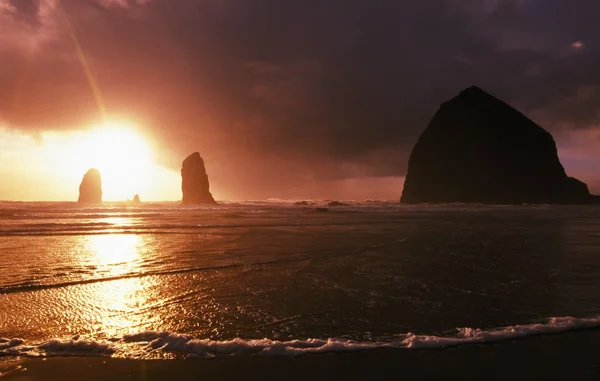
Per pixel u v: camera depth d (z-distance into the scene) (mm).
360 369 4758
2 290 8336
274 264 11281
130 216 35625
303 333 5957
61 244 15508
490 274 9953
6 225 24062
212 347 5379
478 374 4625
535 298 7789
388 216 36625
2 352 5195
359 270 10453
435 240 16844
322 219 31875
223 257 12484
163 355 5148
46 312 6941
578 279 9406
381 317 6660
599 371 4699
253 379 4512
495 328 6117
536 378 4516
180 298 7812
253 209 53469
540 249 14180
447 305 7340
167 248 14445
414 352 5246
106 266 10969
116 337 5762
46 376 4555
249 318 6637
